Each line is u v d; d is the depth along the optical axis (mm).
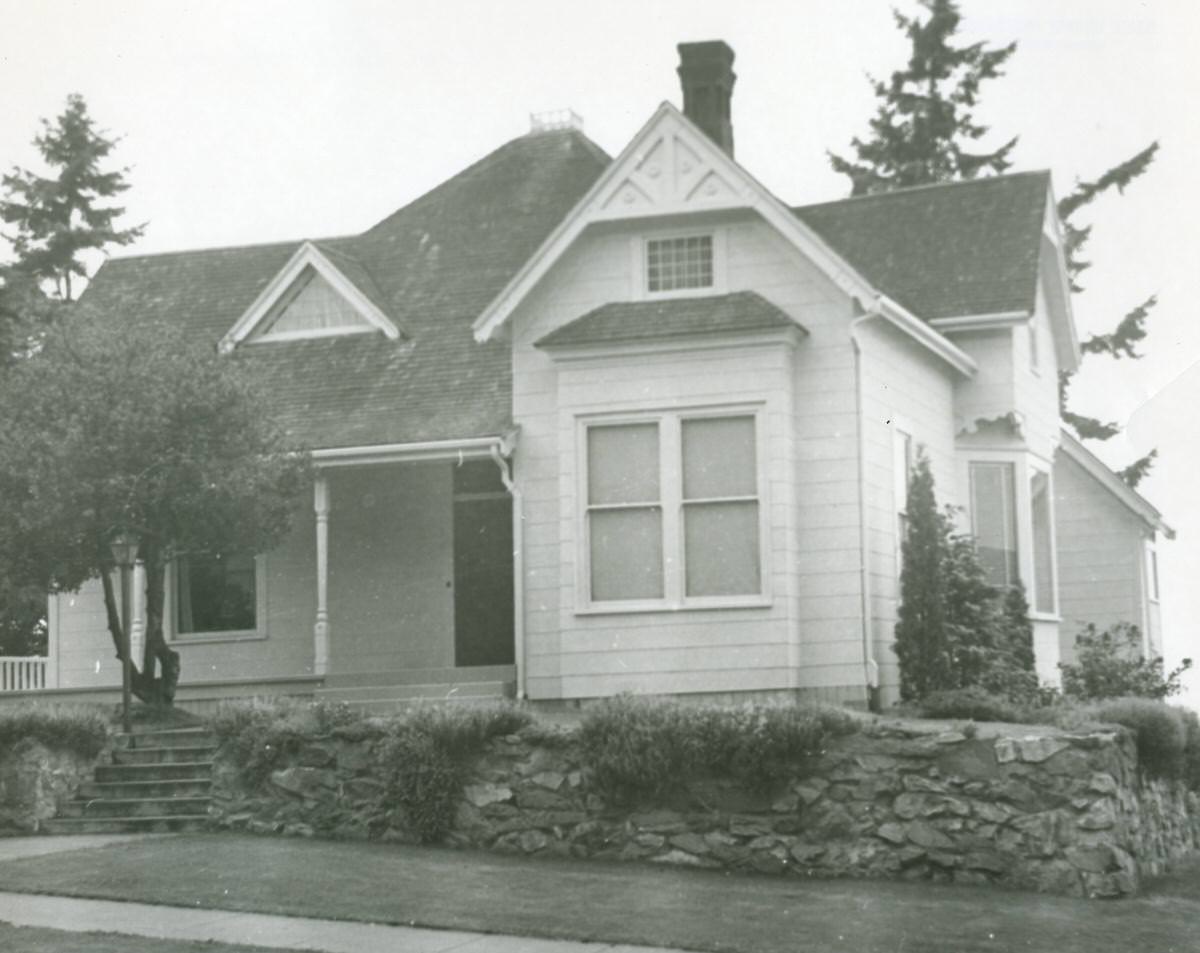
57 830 17344
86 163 43625
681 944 12117
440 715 16578
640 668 20078
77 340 20453
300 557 24203
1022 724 17422
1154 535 30172
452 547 23609
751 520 19969
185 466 19609
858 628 19812
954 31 44406
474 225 27016
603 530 20422
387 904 13312
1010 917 13555
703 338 20109
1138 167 44531
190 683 23109
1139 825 16328
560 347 20594
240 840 16562
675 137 20781
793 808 15492
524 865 15391
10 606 28234
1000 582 23734
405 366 24172
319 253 25297
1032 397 24797
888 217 25156
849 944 12250
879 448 20719
